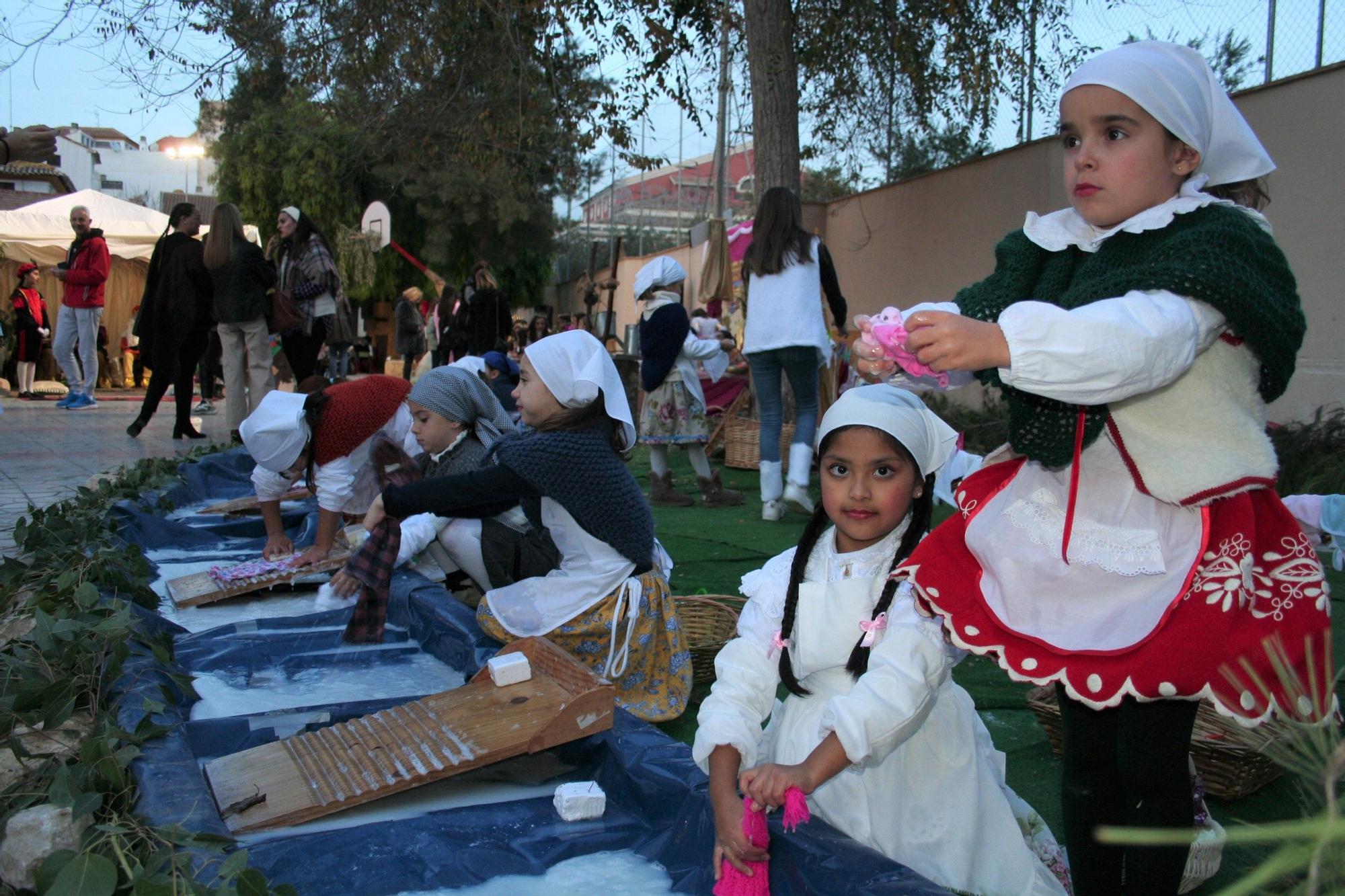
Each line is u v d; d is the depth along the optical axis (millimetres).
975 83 9469
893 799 1815
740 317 10094
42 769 1997
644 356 5961
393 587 3459
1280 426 6105
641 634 2875
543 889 1862
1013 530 1591
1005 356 1327
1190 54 1564
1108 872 1687
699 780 2043
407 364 16172
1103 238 1567
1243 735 972
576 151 9812
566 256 31875
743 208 16328
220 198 24422
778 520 5590
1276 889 855
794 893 1688
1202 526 1487
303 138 12242
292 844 1948
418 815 2107
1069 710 1709
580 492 2838
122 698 2320
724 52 9727
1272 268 1443
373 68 8875
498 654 2781
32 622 2795
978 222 9734
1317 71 6383
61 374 15227
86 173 31750
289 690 2830
